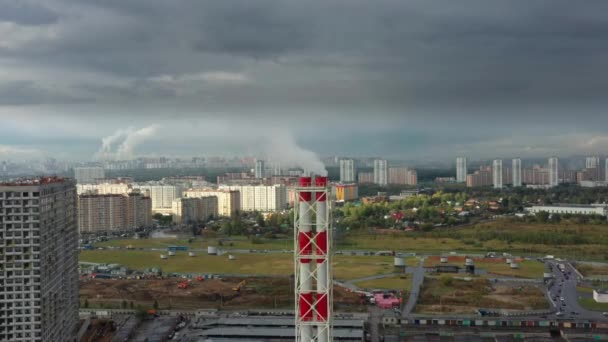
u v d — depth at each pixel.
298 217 151.12
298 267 150.38
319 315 147.50
